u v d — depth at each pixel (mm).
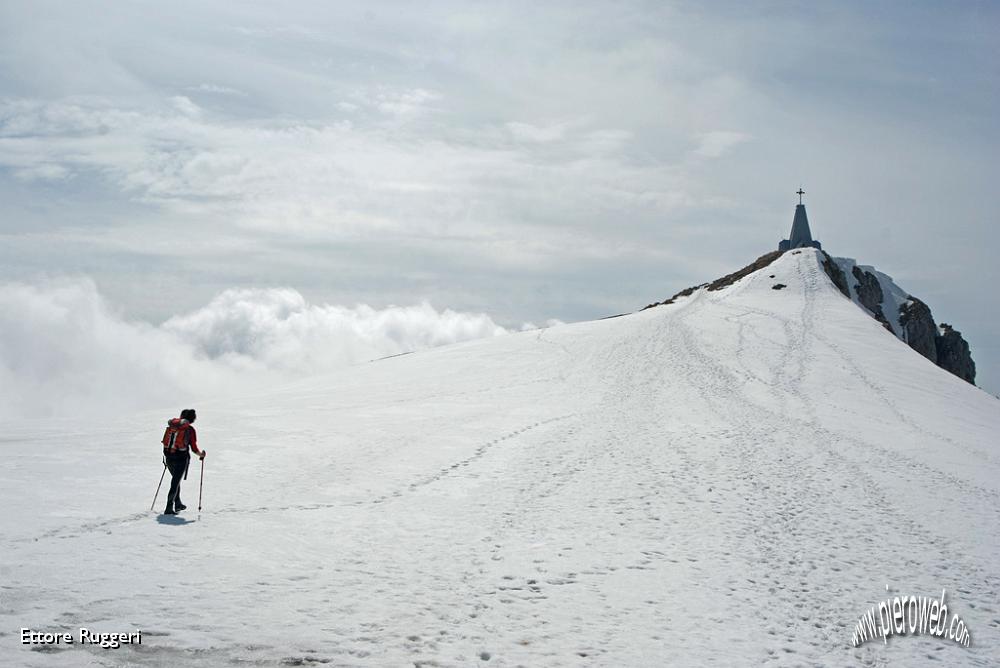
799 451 27469
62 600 10500
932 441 31828
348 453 24469
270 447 25203
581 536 15852
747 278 91438
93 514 15492
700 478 22266
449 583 12508
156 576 11852
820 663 10250
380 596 11641
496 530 16000
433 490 19609
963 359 110438
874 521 18500
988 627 12109
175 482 16062
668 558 14586
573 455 25094
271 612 10633
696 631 11031
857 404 40344
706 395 40844
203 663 8805
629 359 53031
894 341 62062
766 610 12125
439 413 34469
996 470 26938
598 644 10312
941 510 20203
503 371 50875
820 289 82500
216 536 14445
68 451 23344
